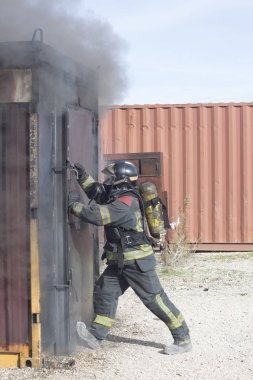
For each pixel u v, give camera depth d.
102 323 5.47
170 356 5.47
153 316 7.08
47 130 5.08
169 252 11.15
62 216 5.23
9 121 4.86
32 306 4.88
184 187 12.57
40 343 4.95
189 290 8.55
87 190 5.37
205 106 12.50
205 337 6.12
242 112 12.39
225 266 10.72
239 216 12.42
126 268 5.38
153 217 5.54
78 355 5.43
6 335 4.96
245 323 6.70
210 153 12.50
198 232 12.52
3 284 4.93
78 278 5.61
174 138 12.57
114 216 5.22
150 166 11.01
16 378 4.74
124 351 5.61
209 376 4.92
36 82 4.83
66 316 5.28
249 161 12.38
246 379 4.85
